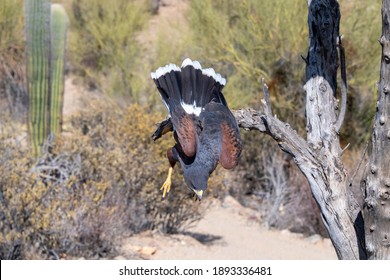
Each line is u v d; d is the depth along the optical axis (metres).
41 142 19.45
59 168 18.12
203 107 8.88
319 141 10.03
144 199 18.39
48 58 19.62
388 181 9.34
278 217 22.14
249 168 24.47
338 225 9.90
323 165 9.92
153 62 28.50
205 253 17.88
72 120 23.53
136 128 19.14
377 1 23.48
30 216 15.52
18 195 15.43
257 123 9.91
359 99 23.11
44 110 19.56
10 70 28.70
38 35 19.55
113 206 17.56
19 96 27.27
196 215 19.94
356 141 23.23
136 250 17.02
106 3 32.12
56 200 16.20
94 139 20.14
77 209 16.23
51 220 15.73
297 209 22.20
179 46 27.36
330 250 20.19
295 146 9.93
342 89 9.99
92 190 16.86
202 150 8.44
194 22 26.25
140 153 18.73
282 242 20.41
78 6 33.34
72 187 17.81
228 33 25.11
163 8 37.22
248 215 22.70
